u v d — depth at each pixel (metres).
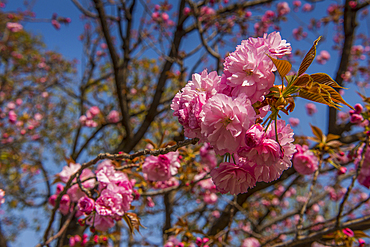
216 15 4.99
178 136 4.45
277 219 5.11
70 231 4.01
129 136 4.91
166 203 4.76
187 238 2.83
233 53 1.08
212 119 0.98
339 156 2.54
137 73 7.08
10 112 6.33
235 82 1.01
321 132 2.41
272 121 1.10
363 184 2.25
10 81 8.00
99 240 2.59
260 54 1.01
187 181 2.82
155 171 2.22
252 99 1.03
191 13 4.81
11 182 6.59
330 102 0.96
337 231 2.20
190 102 1.06
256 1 5.39
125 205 1.78
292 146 1.07
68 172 2.44
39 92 8.02
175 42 5.04
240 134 0.96
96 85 7.74
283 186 6.51
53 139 7.58
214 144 0.99
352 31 4.34
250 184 1.11
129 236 5.02
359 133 3.79
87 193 1.79
